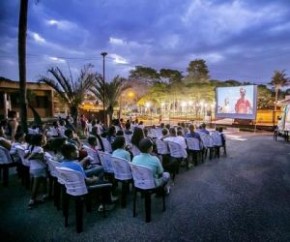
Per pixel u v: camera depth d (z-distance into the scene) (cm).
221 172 687
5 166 561
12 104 2116
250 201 470
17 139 642
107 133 739
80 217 360
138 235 351
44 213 425
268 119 2289
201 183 584
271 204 455
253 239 338
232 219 396
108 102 1664
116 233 357
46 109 2275
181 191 527
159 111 3459
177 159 646
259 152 1018
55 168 425
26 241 338
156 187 391
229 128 2205
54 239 343
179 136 704
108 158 495
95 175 452
